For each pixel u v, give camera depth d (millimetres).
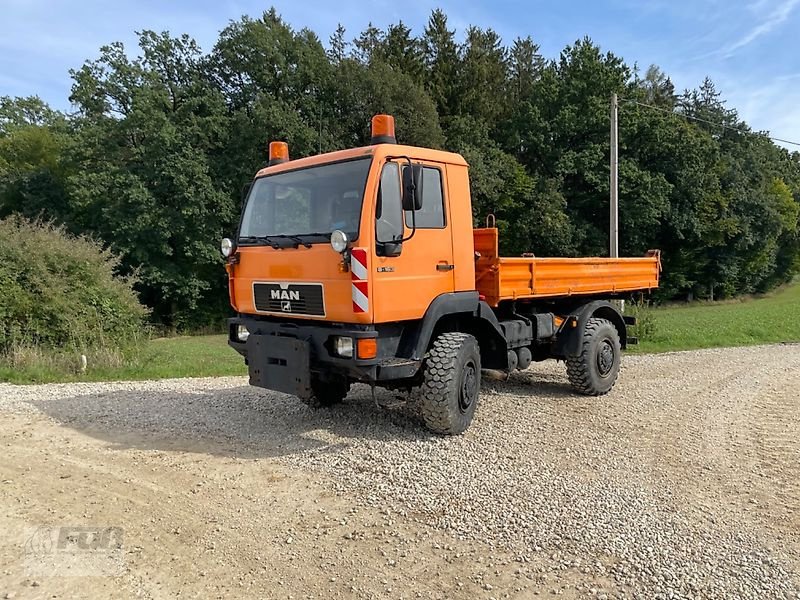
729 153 42250
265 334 5848
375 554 3746
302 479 4980
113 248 26766
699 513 4371
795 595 3299
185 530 4074
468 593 3309
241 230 6230
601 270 8586
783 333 18219
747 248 41562
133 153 27625
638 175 33062
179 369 10961
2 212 30469
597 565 3594
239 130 28359
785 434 6551
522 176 32969
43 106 41688
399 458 5414
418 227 5609
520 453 5613
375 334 5238
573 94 35406
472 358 6160
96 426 6602
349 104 30734
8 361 10617
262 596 3283
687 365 11336
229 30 30406
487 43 43219
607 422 6812
